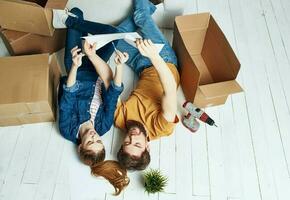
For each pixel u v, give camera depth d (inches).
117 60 61.7
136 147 61.3
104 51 74.3
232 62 69.5
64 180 64.1
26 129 69.8
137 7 80.1
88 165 64.4
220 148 69.7
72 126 65.8
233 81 67.7
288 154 69.9
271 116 75.2
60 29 77.6
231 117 74.3
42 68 65.7
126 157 60.8
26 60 66.9
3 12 68.5
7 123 68.7
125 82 78.3
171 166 66.6
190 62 67.4
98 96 69.8
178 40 74.6
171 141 69.7
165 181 64.5
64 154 67.0
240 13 96.0
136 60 77.4
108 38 61.8
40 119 69.2
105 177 62.7
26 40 74.0
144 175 64.7
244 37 90.3
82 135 64.7
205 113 71.1
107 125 67.2
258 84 80.6
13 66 65.9
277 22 94.3
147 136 66.3
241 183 65.6
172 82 60.4
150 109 68.0
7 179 63.9
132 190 63.2
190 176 65.7
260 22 94.0
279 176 66.9
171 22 88.2
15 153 66.9
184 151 68.7
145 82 72.4
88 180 64.1
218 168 67.1
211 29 76.2
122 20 86.4
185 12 90.0
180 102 75.7
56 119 71.1
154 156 67.7
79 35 74.6
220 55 74.8
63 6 69.1
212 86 66.8
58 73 74.3
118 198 62.3
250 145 70.6
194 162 67.4
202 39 81.1
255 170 67.3
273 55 86.7
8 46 76.5
